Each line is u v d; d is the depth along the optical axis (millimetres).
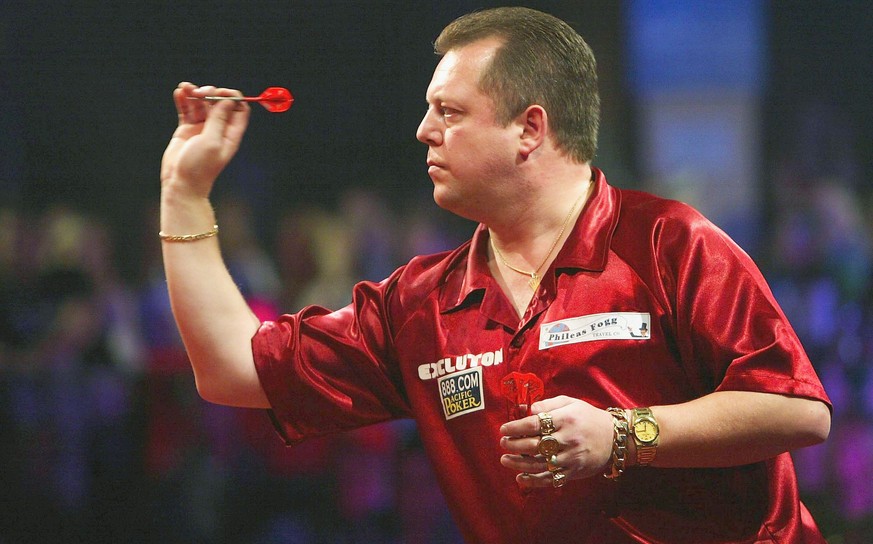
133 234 27281
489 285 7312
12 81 27125
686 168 28875
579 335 6887
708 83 29109
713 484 6891
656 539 6805
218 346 7449
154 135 27984
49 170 27125
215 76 28422
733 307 6664
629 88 29188
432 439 7398
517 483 6988
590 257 7066
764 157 28875
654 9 29188
